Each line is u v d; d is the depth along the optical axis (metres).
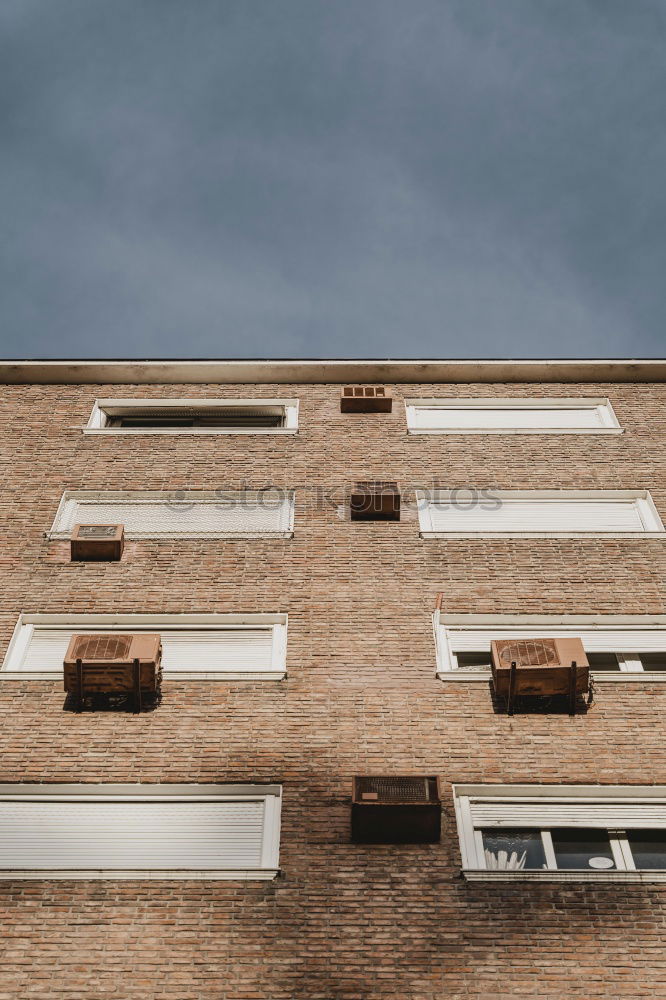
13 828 12.84
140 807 13.05
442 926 11.56
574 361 21.31
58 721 13.98
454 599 15.85
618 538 16.98
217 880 12.07
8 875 12.09
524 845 12.73
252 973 11.09
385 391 20.75
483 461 18.91
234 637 15.41
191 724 13.95
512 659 14.22
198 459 18.91
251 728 13.87
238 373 21.25
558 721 13.98
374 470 18.69
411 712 14.06
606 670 15.03
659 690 14.44
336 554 16.67
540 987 10.98
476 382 21.27
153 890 11.96
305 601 15.79
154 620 15.61
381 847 12.46
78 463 18.75
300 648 15.02
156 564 16.50
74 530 16.72
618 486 18.25
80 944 11.38
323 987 10.97
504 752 13.55
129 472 18.55
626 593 15.98
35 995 10.89
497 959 11.23
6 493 17.98
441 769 13.34
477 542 16.91
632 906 11.78
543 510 17.89
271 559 16.58
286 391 21.00
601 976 11.07
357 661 14.80
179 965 11.16
